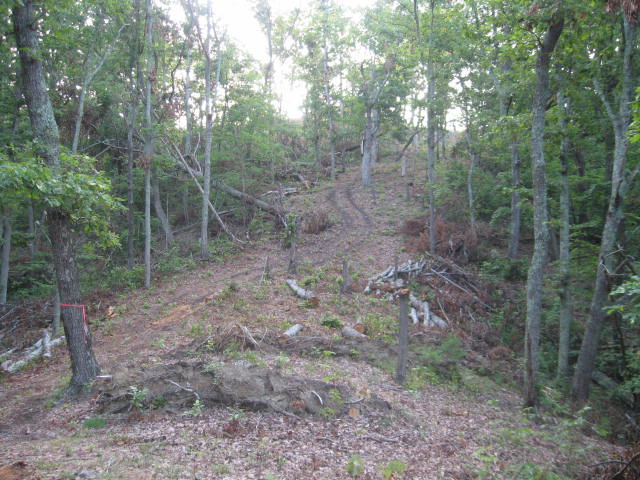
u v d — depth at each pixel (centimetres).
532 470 630
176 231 2781
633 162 1388
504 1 1171
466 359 1223
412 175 3412
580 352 1141
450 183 2442
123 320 1533
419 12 2139
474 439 751
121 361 1092
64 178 845
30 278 2062
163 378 830
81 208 873
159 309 1612
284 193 3106
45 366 1236
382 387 948
